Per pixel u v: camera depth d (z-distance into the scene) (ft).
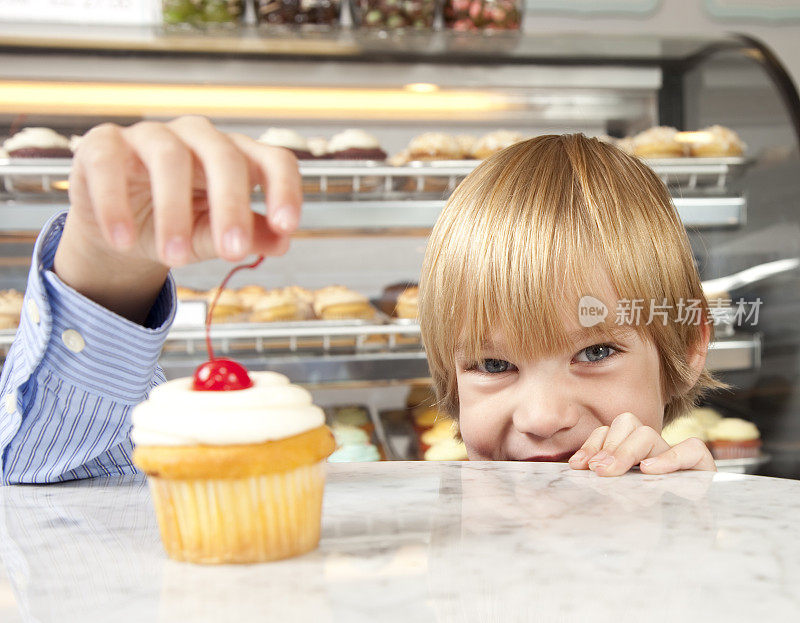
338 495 2.03
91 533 1.75
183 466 1.48
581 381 3.30
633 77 7.02
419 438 6.97
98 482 2.43
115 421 2.61
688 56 7.05
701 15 9.41
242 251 1.47
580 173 3.44
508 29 7.22
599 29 9.29
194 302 6.52
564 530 1.66
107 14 6.36
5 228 6.27
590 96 7.14
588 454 2.45
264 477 1.50
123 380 2.58
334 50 6.52
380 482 2.19
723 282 6.84
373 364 6.59
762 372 6.85
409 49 6.63
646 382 3.40
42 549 1.63
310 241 7.31
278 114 6.83
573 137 3.77
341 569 1.46
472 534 1.65
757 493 2.00
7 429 2.51
